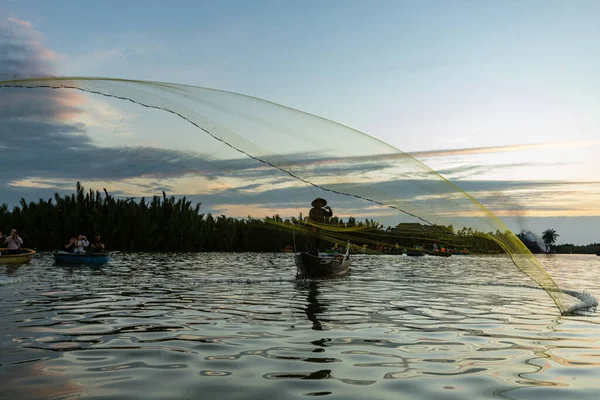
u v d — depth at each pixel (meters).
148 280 16.89
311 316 9.38
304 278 18.38
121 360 5.91
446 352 6.49
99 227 41.44
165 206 42.12
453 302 11.71
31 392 4.68
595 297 13.16
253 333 7.66
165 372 5.42
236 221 30.16
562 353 6.47
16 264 23.39
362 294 13.34
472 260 35.00
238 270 22.78
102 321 8.60
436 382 5.17
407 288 15.10
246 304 11.02
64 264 23.81
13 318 8.83
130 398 4.56
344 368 5.68
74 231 41.00
